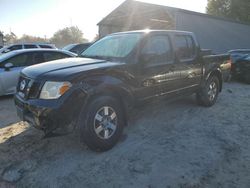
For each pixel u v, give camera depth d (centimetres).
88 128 364
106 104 380
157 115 561
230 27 1886
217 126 502
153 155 379
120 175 328
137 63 420
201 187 304
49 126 343
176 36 513
